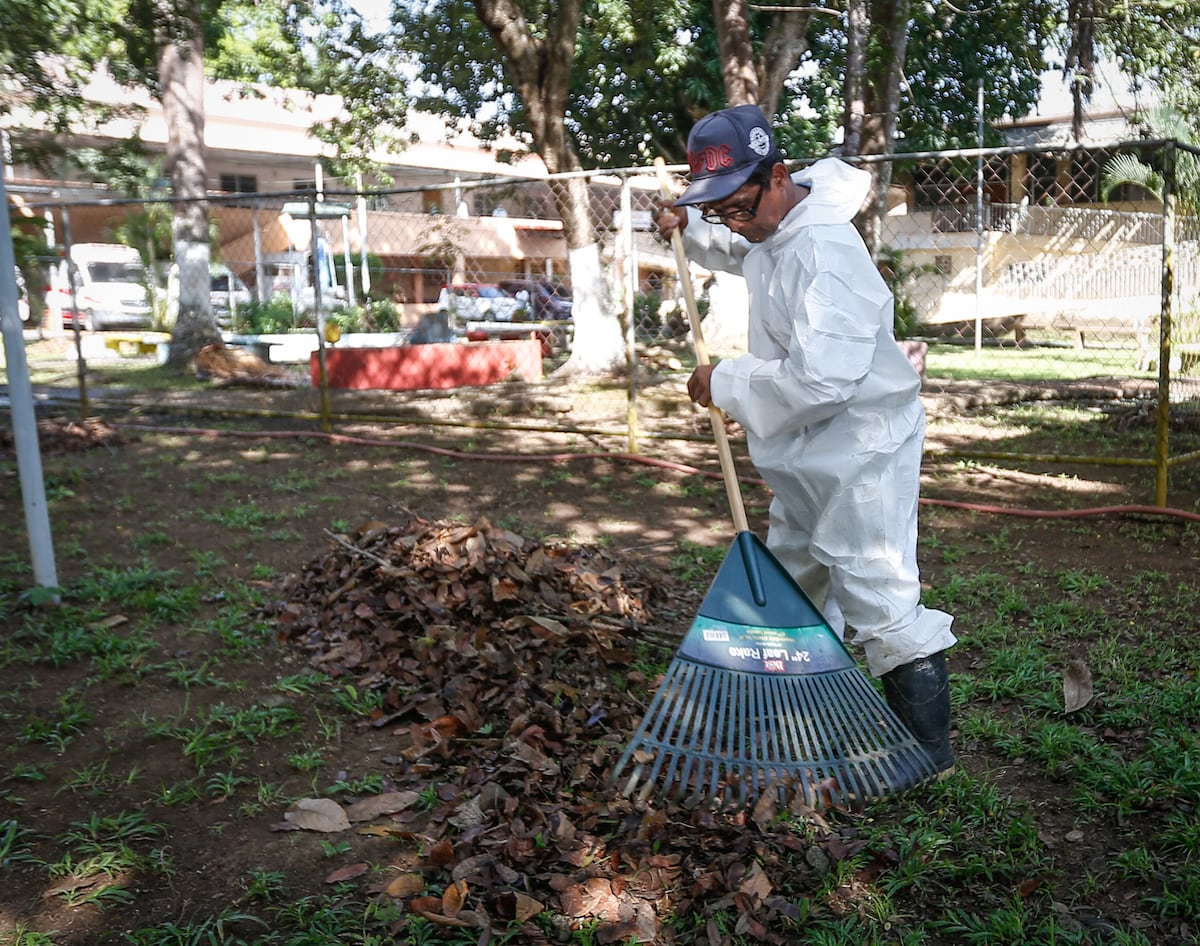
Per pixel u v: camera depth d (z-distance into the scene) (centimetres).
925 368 1423
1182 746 350
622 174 842
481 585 453
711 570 579
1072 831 313
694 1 1620
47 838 309
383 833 311
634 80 1692
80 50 1357
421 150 2859
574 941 264
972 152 679
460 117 1888
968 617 502
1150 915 273
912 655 314
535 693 391
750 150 308
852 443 315
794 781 302
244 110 2734
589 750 353
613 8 1482
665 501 757
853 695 320
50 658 438
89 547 628
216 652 450
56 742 368
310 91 2070
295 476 847
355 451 968
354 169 2306
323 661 436
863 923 272
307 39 1872
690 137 318
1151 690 396
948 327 2169
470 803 317
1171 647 447
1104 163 1869
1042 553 613
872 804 321
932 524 689
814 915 273
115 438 1027
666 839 302
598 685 403
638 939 261
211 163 2792
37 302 2275
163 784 339
